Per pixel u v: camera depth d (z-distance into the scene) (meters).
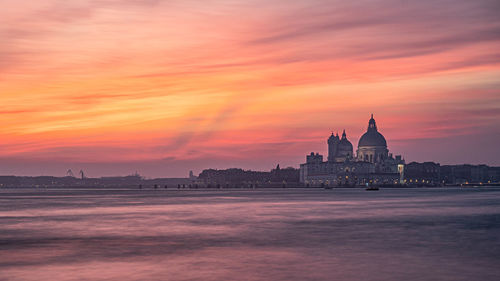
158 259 46.69
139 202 165.00
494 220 86.19
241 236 64.12
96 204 150.88
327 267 42.47
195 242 58.53
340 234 66.12
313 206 133.75
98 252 50.91
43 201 178.75
